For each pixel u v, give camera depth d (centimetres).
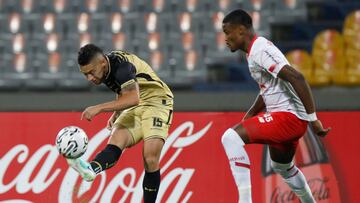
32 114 2469
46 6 5178
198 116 2452
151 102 2070
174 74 4522
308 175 2397
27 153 2447
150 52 4656
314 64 4422
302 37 4731
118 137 2047
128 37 4775
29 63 4741
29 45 4891
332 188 2386
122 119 2089
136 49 4700
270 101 2009
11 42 4916
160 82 2092
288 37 4738
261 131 1972
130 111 2088
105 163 1977
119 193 2409
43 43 4872
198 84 4416
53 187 2417
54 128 2459
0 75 4712
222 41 4650
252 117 2030
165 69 4556
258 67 1980
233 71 4522
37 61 4741
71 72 4634
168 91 2114
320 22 4762
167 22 4859
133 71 1962
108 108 1884
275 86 1991
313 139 2412
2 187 2428
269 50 1934
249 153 2411
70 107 3994
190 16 4844
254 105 2138
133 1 5081
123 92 1927
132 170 2419
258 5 4869
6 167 2441
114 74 1948
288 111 1980
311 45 4622
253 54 1958
